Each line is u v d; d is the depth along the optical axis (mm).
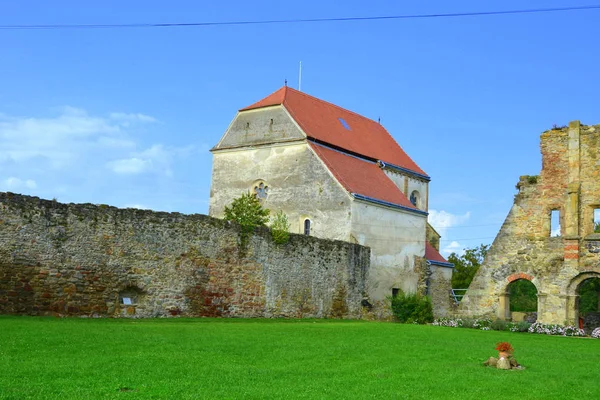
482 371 16359
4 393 11211
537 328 34688
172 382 12922
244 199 37438
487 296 39094
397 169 52344
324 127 49031
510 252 38875
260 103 48438
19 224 24438
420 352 19641
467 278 73062
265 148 46656
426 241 53156
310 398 12258
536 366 17875
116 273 27141
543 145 38969
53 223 25406
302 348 18969
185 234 29766
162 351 16531
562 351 22594
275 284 33688
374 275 42969
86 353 15484
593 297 61688
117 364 14305
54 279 25219
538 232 38250
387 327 29656
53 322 22203
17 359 14258
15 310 24094
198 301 30016
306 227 43969
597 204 37094
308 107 50375
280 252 34156
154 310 28281
